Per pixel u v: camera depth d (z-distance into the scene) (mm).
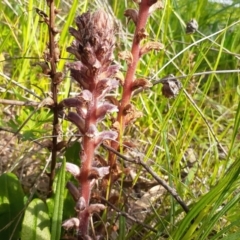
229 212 314
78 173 246
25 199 299
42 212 252
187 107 423
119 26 446
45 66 292
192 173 360
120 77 294
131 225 338
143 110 437
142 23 290
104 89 233
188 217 250
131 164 389
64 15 525
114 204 311
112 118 307
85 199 250
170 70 522
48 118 339
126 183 350
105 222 305
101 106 234
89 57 217
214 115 490
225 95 503
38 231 247
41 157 385
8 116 431
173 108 336
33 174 379
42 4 401
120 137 304
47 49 323
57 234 238
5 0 454
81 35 221
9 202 282
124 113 301
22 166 370
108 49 221
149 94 458
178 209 302
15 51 520
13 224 282
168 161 328
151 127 413
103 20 219
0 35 458
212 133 369
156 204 360
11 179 287
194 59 521
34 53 448
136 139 414
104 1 443
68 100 237
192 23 383
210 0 623
